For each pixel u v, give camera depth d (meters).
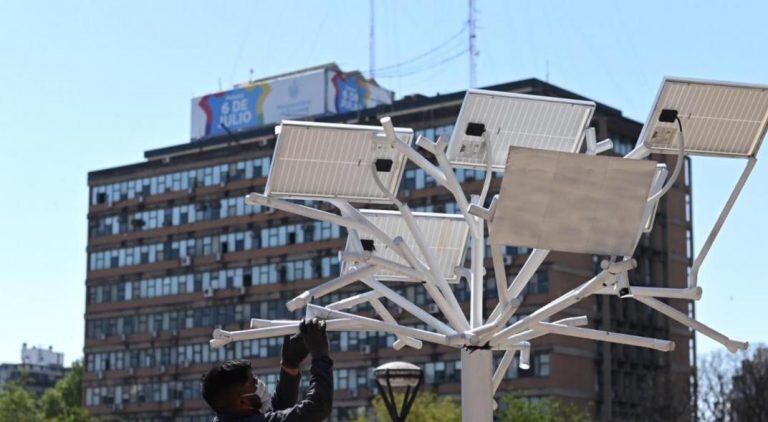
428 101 92.50
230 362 6.72
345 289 95.88
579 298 16.84
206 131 107.06
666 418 84.00
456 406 83.19
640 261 93.00
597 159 15.26
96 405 108.25
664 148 17.48
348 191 18.16
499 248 15.92
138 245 106.94
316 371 6.60
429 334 17.75
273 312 98.38
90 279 109.56
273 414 6.52
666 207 96.12
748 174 17.28
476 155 17.94
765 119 17.27
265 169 100.62
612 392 89.06
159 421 104.00
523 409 76.38
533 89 89.31
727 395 83.19
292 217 98.25
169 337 104.19
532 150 15.09
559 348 86.06
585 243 15.80
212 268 102.12
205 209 103.12
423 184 90.38
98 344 108.69
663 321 94.62
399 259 20.67
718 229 16.92
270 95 104.38
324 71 102.44
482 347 17.88
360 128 17.61
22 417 106.94
